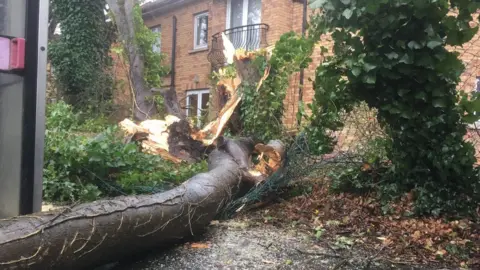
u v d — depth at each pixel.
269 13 10.75
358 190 4.45
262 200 4.73
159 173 5.22
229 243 3.36
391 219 3.76
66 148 4.81
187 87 14.80
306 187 5.04
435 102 3.59
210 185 3.71
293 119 7.17
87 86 12.80
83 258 2.40
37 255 2.15
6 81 2.55
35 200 2.52
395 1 3.45
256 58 7.12
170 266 2.84
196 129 6.35
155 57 13.23
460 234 3.37
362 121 4.89
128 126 6.31
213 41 12.57
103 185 4.86
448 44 3.61
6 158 2.57
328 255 3.07
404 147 3.88
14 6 2.48
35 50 2.49
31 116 2.49
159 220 2.89
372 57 3.64
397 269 2.83
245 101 6.97
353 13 3.61
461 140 3.63
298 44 6.34
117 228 2.56
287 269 2.80
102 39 13.38
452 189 3.71
